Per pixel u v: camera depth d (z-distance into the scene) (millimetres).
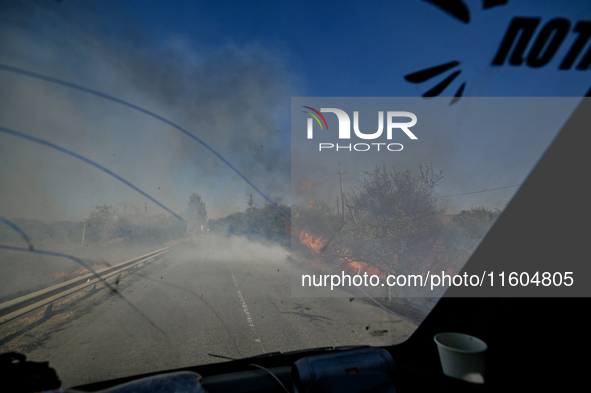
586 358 1153
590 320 1184
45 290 3973
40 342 3104
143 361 2545
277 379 1460
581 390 1141
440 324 1740
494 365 1342
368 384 1260
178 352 2777
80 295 5496
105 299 5301
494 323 1469
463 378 1264
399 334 3309
